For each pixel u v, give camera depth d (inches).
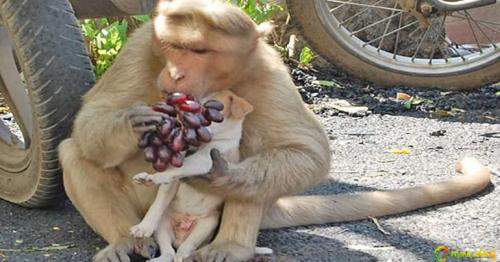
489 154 299.1
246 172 186.1
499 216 228.2
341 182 263.1
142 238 189.2
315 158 196.1
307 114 201.2
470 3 380.5
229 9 175.5
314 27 390.0
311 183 196.7
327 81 398.6
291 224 218.8
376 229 218.8
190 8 172.1
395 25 435.8
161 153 171.5
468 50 443.8
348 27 436.5
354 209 224.2
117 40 370.3
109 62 369.4
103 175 193.5
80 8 243.1
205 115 171.0
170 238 189.6
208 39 173.3
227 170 182.2
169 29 173.3
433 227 220.1
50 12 212.7
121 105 190.7
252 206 190.9
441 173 273.6
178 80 173.8
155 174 175.8
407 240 211.2
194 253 186.2
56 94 211.0
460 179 240.5
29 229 216.4
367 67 394.6
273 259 195.3
